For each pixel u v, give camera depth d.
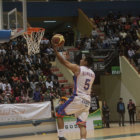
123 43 23.45
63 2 27.38
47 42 22.39
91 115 17.27
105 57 21.17
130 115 19.69
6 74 17.88
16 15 11.18
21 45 20.36
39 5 26.75
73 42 27.72
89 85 6.56
